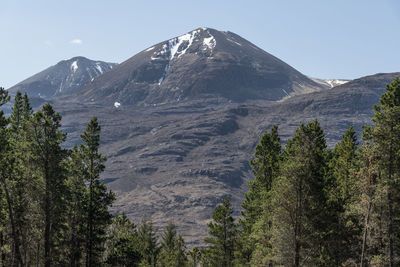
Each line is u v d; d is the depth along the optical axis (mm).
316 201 46094
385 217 45062
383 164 44000
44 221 53094
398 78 46844
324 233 46781
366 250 48781
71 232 56531
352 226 48469
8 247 51594
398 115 44094
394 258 45094
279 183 48062
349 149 56750
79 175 56688
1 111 49812
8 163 48969
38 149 50844
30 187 50906
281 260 47406
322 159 47562
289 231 46594
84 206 56188
